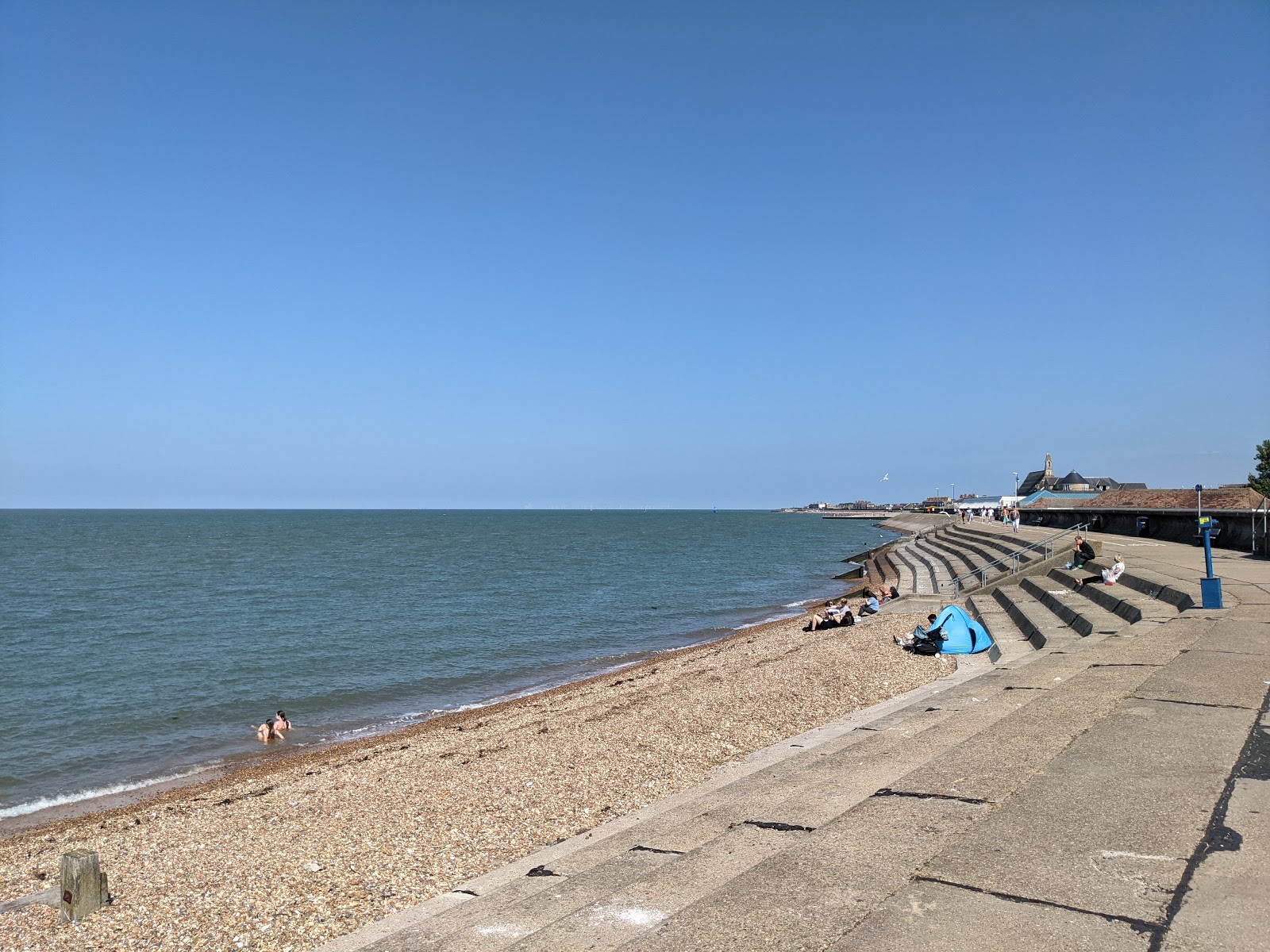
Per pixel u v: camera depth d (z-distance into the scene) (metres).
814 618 24.98
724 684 16.69
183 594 44.25
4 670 25.16
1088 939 3.73
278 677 24.02
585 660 26.28
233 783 14.28
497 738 14.45
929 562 45.69
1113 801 5.50
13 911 8.02
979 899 4.20
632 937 4.48
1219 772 5.99
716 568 62.72
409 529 144.88
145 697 21.64
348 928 7.10
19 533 122.75
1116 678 9.59
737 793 8.15
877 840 5.08
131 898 8.12
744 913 4.20
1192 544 31.39
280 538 110.00
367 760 14.02
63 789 14.83
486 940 5.30
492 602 40.53
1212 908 3.98
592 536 116.56
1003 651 16.70
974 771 6.36
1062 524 53.03
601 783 10.96
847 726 12.41
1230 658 10.24
